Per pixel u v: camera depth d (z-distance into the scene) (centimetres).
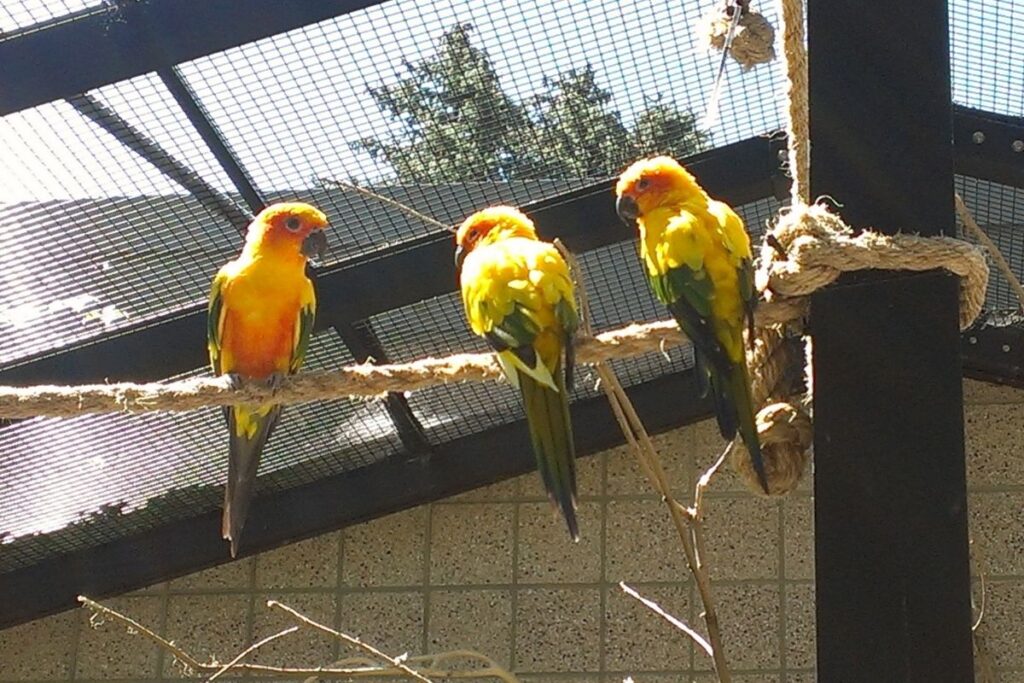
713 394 158
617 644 214
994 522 213
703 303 160
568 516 157
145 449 200
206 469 205
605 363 162
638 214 169
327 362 200
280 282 178
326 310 190
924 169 151
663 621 214
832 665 146
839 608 146
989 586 211
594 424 213
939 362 149
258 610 218
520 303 161
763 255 157
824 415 149
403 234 189
